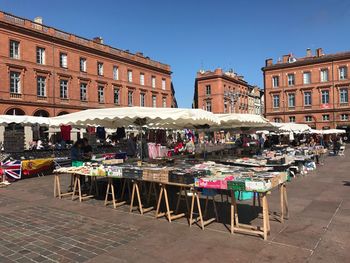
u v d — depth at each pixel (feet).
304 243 18.35
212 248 17.79
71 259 16.55
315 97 173.27
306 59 178.60
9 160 46.44
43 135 97.40
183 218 23.86
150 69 165.07
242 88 250.37
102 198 31.63
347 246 17.84
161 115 27.50
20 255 17.16
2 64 98.48
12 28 101.09
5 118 49.65
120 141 79.05
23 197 32.71
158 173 23.59
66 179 45.78
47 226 22.25
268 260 16.11
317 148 66.08
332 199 29.71
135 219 23.75
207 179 21.02
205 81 218.38
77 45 124.16
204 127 49.65
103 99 137.39
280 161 37.42
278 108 185.37
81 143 39.83
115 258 16.60
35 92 108.37
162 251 17.46
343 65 164.55
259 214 24.56
